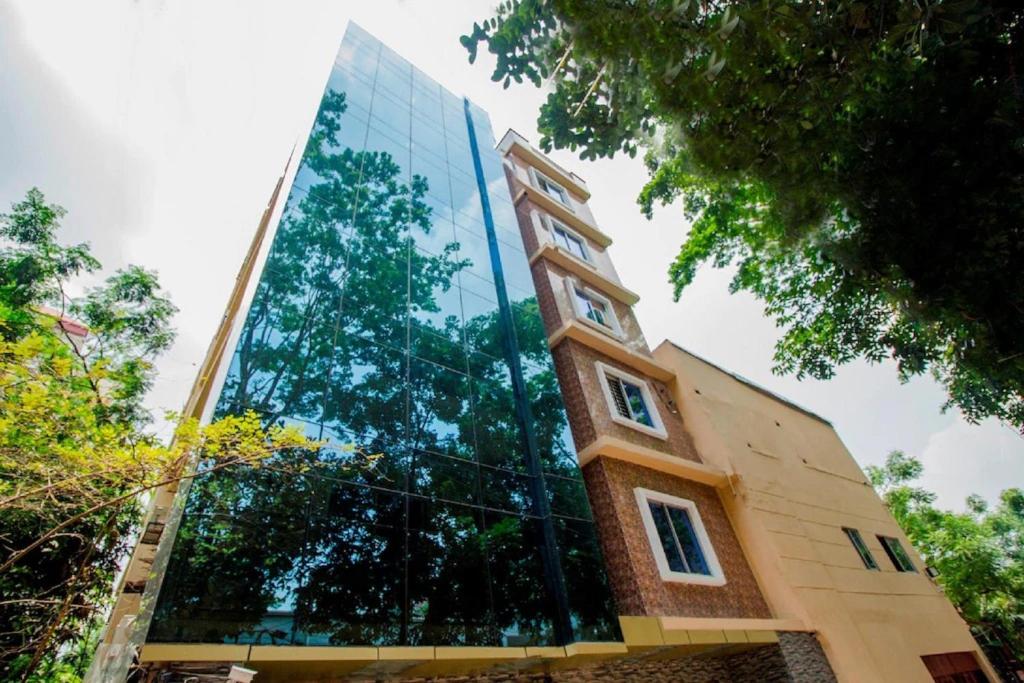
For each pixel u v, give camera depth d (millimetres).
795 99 5941
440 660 5910
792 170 6797
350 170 10703
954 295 6793
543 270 14586
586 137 6898
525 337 11398
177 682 4496
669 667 9453
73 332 13430
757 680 9750
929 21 4895
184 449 5453
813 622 10406
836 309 11953
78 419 6105
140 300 14664
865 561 13922
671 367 14797
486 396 9500
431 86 16328
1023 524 32062
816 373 12828
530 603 7250
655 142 6996
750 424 14938
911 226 6801
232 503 5578
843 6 5250
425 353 9094
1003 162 5961
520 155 19812
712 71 5375
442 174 13227
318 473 6410
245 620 4965
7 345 5516
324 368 7402
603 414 11492
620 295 16109
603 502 9789
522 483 8719
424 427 8047
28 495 5566
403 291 9664
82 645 8102
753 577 11172
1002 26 5602
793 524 12594
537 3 5945
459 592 6656
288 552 5609
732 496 12227
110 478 5645
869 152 6711
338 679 5977
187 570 4949
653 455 11031
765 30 5363
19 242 12781
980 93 5816
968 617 22375
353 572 5930
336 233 9281
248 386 6465
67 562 8078
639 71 6055
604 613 7754
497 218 13930
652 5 5488
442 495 7469
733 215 12609
